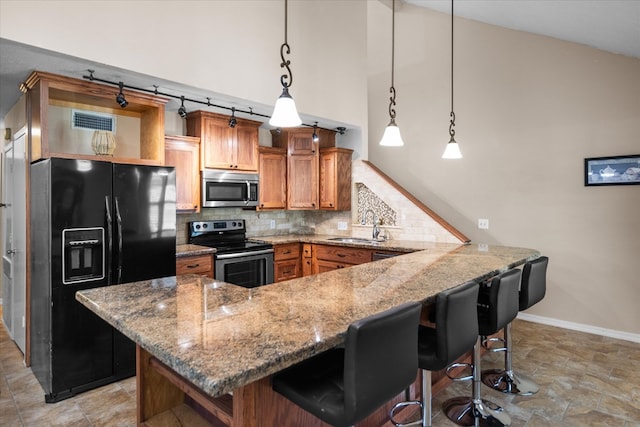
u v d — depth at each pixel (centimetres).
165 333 126
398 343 132
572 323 391
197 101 351
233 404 131
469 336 180
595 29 312
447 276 222
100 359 271
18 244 326
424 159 500
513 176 427
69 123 319
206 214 443
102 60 258
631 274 358
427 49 496
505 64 430
